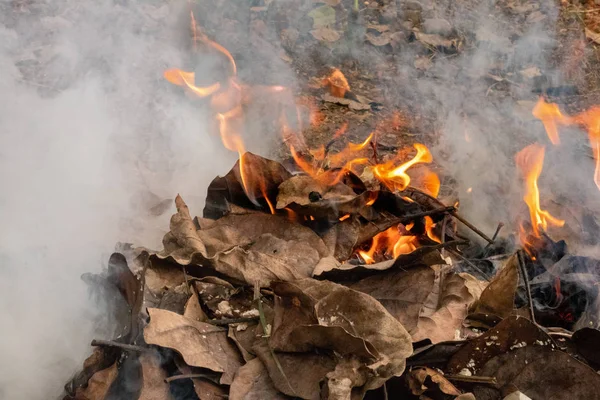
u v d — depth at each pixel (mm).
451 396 1316
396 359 1305
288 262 1435
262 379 1318
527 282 1458
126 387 1351
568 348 1394
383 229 1524
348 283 1415
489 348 1359
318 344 1311
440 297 1433
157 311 1340
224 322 1370
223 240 1481
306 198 1511
